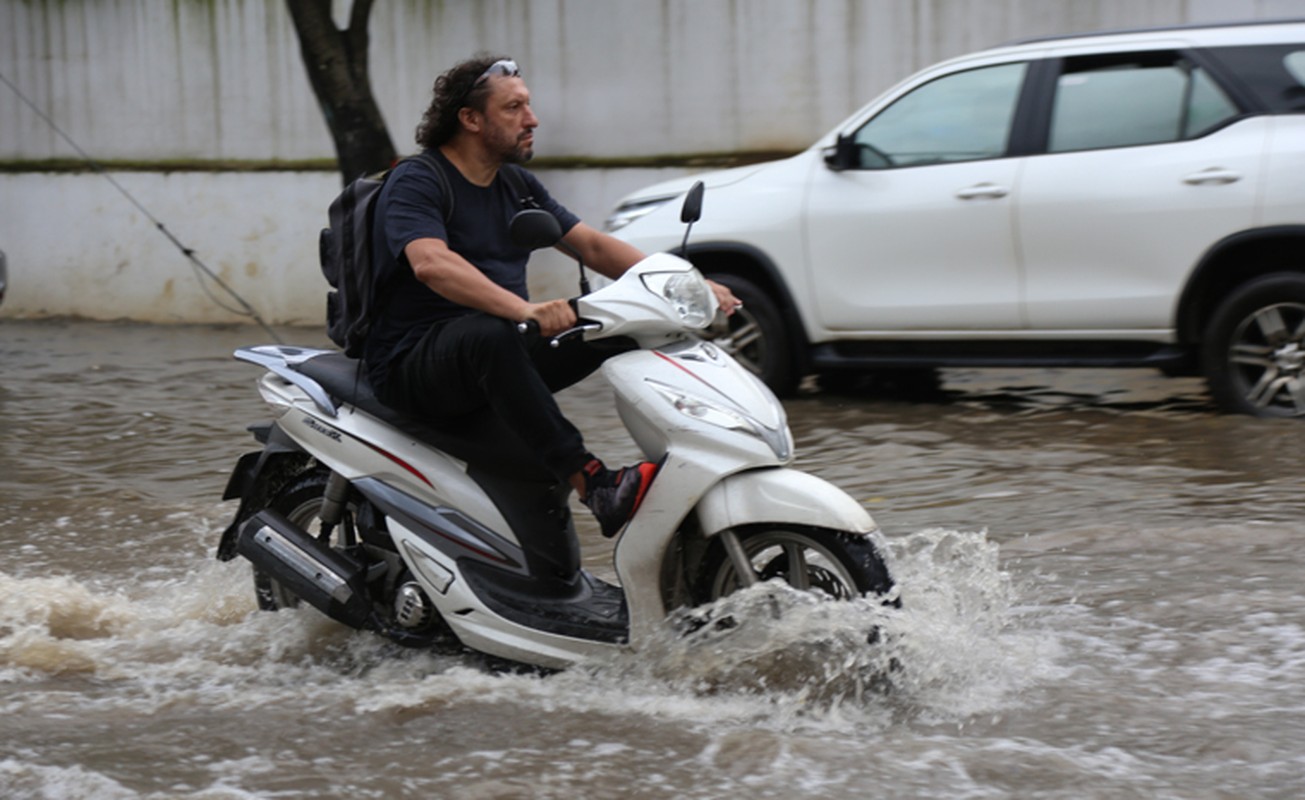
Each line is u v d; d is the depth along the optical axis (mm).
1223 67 11188
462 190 6090
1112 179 11258
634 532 5727
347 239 6105
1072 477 9469
